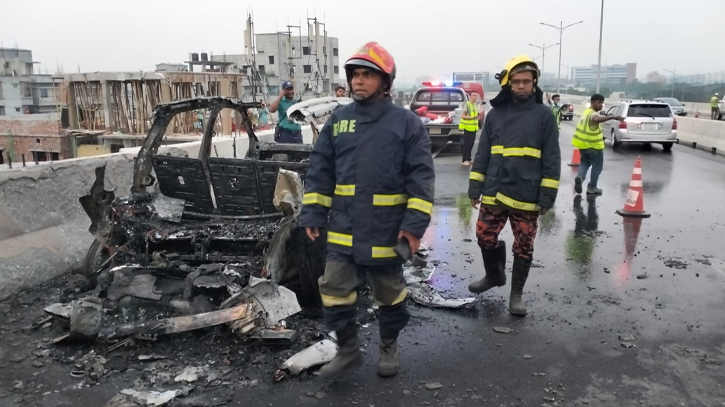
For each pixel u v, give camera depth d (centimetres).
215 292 431
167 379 361
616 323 462
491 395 350
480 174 497
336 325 348
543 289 545
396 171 331
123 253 493
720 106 3547
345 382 363
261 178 514
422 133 337
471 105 1421
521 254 474
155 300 435
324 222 352
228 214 539
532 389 358
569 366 388
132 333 394
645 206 951
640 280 570
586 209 927
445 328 451
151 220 514
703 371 381
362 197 331
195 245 479
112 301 438
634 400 345
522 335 438
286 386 356
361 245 332
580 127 1027
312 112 595
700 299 516
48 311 421
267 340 398
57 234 549
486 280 518
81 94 2322
